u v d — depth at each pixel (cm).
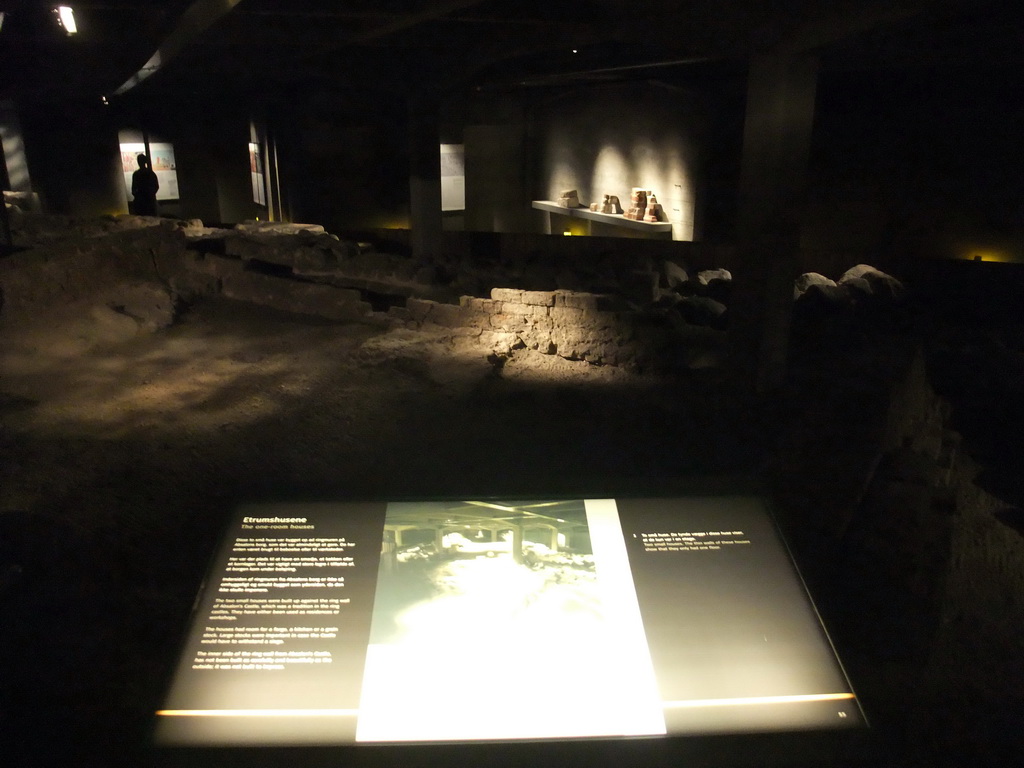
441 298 869
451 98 1520
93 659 310
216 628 235
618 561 258
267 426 569
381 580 249
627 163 1412
